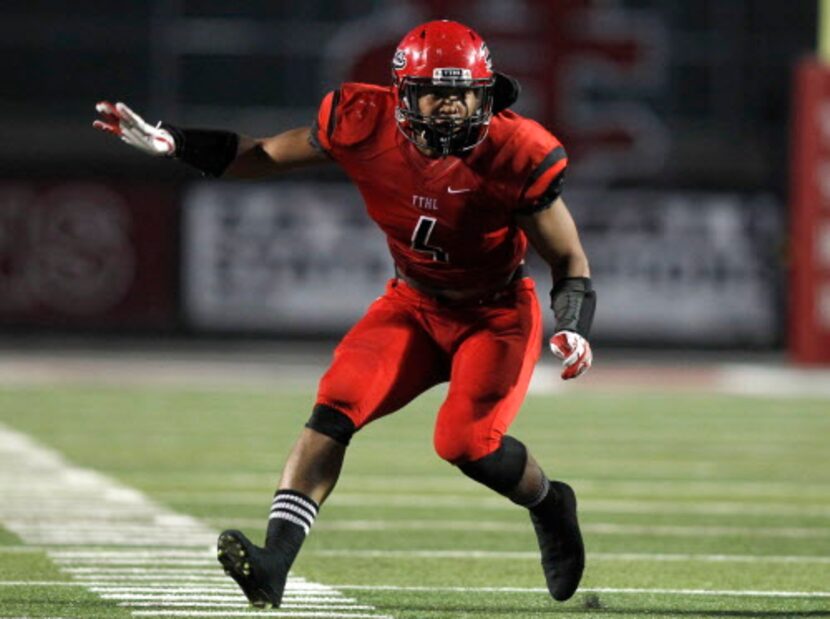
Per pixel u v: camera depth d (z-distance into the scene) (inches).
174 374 2377.0
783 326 2824.8
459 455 677.9
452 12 2738.7
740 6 3070.9
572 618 733.9
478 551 968.9
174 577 841.5
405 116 662.5
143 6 3029.0
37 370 2396.7
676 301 2812.5
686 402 2105.1
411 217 683.4
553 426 1787.6
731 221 2822.3
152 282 2792.8
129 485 1250.6
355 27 2874.0
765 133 3024.1
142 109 3024.1
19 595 780.0
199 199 2802.7
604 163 2790.4
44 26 3011.8
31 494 1184.8
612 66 2765.7
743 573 895.7
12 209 2758.4
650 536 1045.8
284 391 2150.6
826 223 2495.1
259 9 3043.8
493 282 704.4
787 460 1514.5
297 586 826.2
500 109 674.8
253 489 1240.2
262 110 3048.7
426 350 708.0
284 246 2805.1
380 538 1019.3
